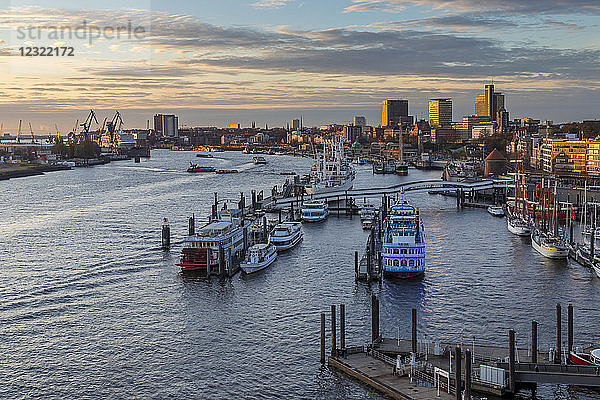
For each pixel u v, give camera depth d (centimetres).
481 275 18738
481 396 10438
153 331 14075
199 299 16488
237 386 11319
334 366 11850
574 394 10756
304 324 14500
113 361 12425
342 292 17088
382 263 19250
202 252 19212
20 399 10838
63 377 11706
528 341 13200
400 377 10944
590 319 14700
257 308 15712
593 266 18950
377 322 12900
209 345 13238
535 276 18600
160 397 10956
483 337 13488
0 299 16250
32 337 13638
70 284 17750
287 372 11819
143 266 19925
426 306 15712
